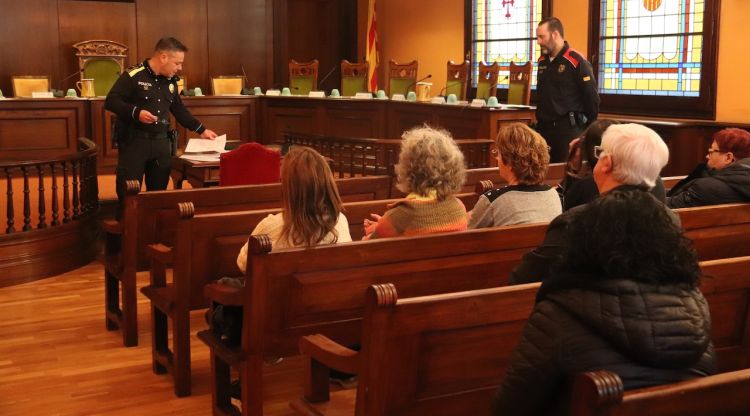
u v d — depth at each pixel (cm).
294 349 276
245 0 1197
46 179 841
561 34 648
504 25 1055
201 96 963
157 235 405
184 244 338
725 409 154
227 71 1199
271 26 1216
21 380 371
